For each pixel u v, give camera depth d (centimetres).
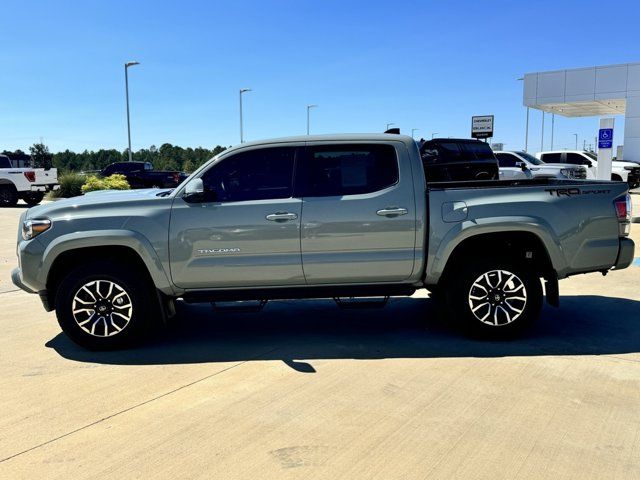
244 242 486
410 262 493
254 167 500
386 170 497
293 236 486
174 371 445
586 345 492
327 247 490
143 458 308
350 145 499
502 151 2000
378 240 490
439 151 956
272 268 489
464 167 973
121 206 490
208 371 444
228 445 321
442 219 489
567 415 353
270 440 326
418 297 696
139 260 509
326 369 443
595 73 2812
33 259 483
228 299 502
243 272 490
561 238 491
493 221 484
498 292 500
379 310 632
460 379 416
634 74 2714
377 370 438
